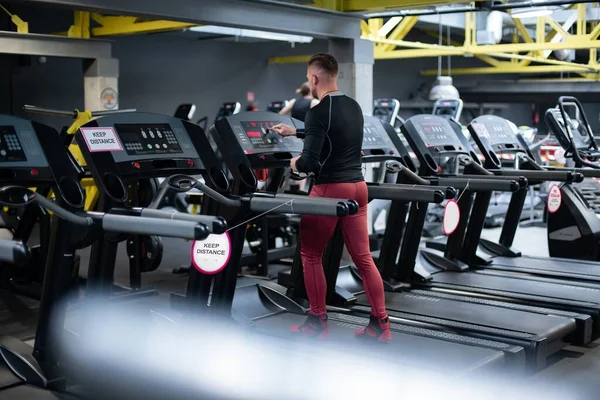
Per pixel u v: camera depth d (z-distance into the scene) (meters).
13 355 3.62
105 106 10.22
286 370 3.54
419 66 18.14
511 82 15.26
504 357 3.84
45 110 6.33
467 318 4.61
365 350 3.85
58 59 11.61
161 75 13.16
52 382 3.49
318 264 3.98
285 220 6.50
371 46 7.60
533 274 5.97
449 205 4.60
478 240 6.25
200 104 13.91
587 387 3.92
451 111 9.96
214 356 3.70
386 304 5.00
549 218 6.76
